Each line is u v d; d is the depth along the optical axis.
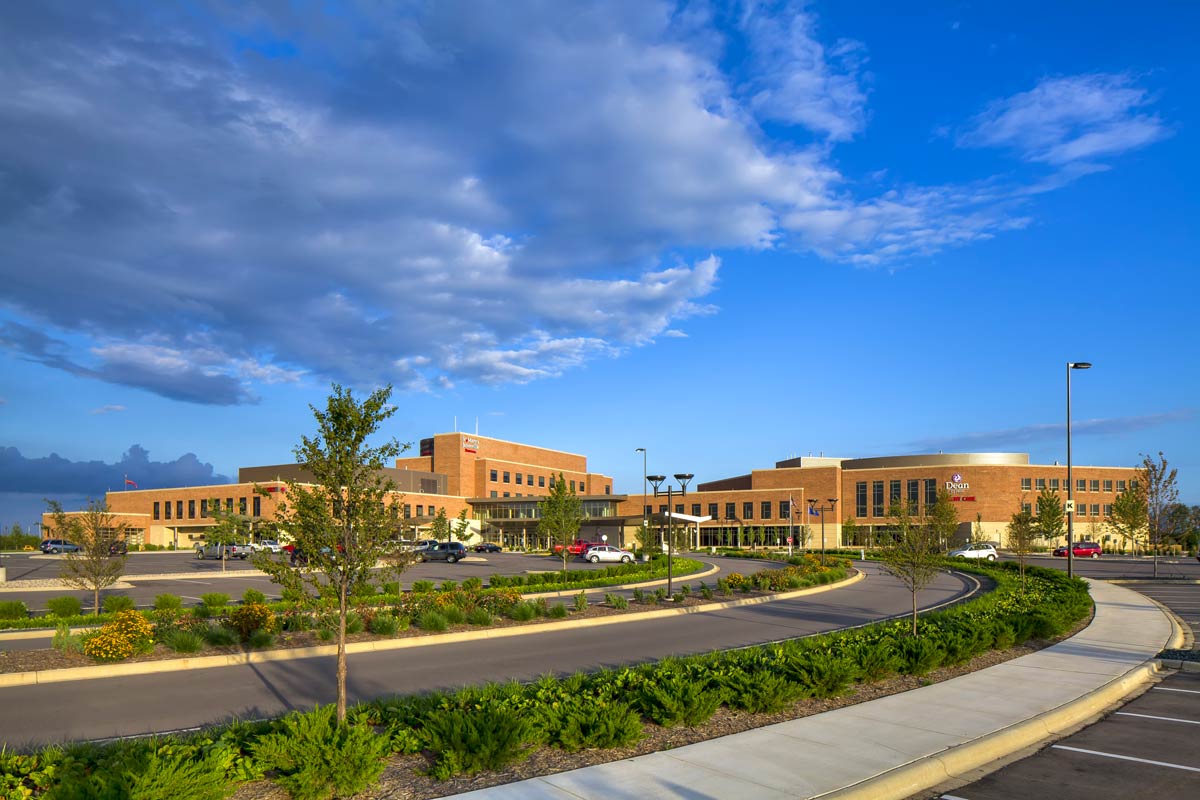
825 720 10.15
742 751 8.71
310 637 18.58
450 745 8.20
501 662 16.17
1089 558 69.88
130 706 12.19
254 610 18.19
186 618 19.28
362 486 9.45
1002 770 8.60
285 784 7.26
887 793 7.68
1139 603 26.09
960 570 48.44
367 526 9.23
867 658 12.60
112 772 6.87
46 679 14.27
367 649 17.95
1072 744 9.63
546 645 18.59
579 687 11.09
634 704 10.23
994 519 93.19
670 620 23.81
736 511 107.69
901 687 12.39
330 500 9.37
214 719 11.36
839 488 102.12
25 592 31.75
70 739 10.20
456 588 27.11
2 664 15.07
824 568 40.75
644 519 82.75
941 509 61.16
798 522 102.75
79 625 20.89
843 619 23.97
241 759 7.55
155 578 39.19
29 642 18.97
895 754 8.62
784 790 7.45
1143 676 13.95
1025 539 34.75
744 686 10.66
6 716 11.52
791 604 28.73
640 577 37.56
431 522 64.44
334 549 9.13
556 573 37.00
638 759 8.41
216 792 6.77
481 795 7.28
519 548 94.38
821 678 11.39
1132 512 54.44
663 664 12.48
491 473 106.88
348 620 18.84
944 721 10.12
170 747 7.58
